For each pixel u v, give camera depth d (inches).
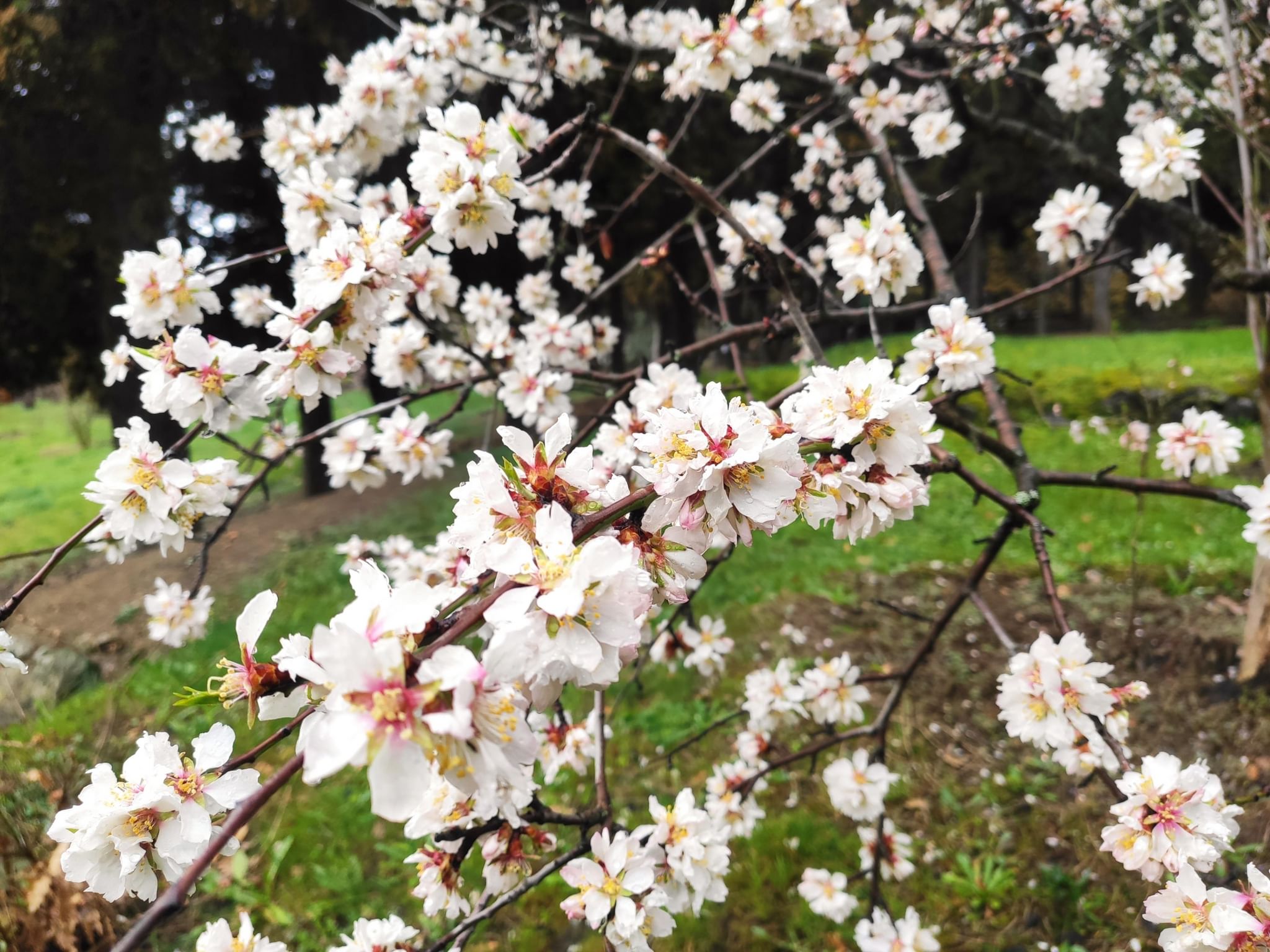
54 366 349.7
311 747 25.1
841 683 88.7
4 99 256.7
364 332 60.5
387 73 98.4
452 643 28.8
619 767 145.8
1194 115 127.3
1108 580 199.3
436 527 265.1
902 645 178.5
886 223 64.9
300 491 346.6
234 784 36.2
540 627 29.2
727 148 301.7
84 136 273.4
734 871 119.8
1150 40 151.3
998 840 124.0
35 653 209.5
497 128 56.6
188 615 110.3
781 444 33.6
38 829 127.2
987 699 157.9
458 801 49.6
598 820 54.6
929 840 125.5
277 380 58.7
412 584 29.0
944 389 64.8
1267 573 141.3
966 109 116.1
